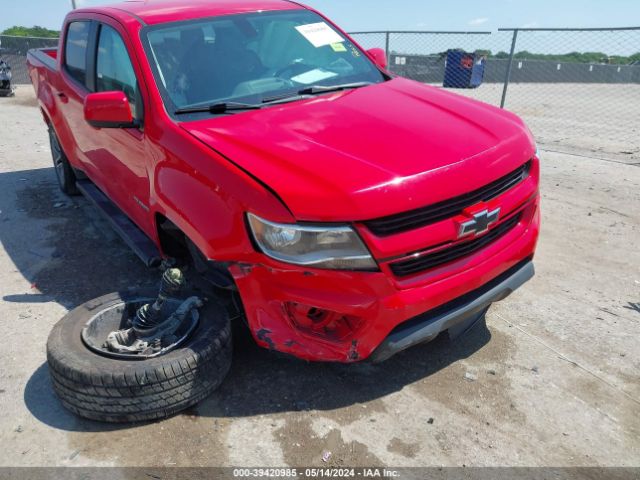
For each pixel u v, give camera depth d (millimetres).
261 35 3619
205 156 2605
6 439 2562
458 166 2475
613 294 3709
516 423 2592
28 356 3168
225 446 2488
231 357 2803
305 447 2475
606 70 22016
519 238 2879
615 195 5742
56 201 5758
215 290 3053
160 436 2545
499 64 21297
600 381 2855
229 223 2436
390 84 3592
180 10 3664
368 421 2621
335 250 2270
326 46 3820
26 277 4137
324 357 2480
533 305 3588
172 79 3193
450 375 2934
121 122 3146
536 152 3096
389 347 2426
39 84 5598
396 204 2285
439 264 2502
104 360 2520
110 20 3771
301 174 2361
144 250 3662
